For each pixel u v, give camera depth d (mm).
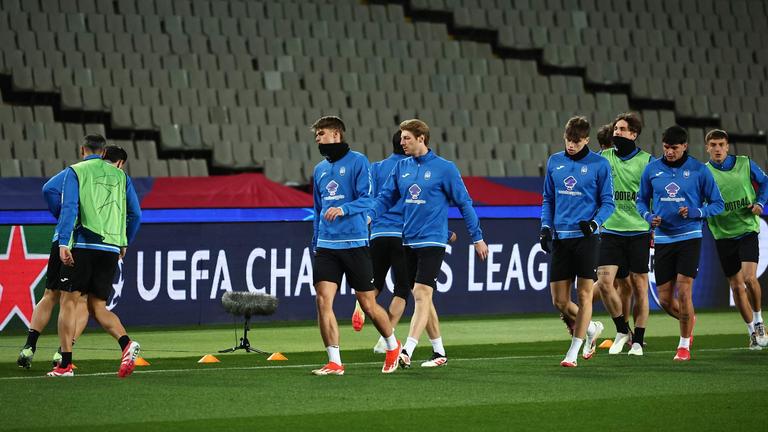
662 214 33500
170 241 45594
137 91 70375
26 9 71062
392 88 77375
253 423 20844
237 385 26312
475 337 42062
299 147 71500
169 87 71438
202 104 71562
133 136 69125
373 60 78250
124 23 73312
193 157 70000
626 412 22516
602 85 84938
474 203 52344
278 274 47781
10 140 64625
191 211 46000
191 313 46000
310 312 48562
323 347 38000
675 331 45031
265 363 32156
